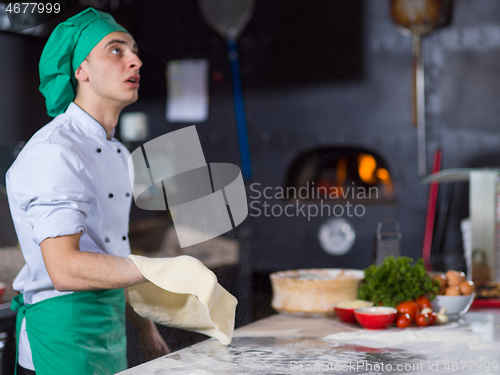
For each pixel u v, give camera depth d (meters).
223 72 3.90
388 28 3.60
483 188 1.89
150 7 3.31
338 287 1.42
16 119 2.52
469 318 1.44
